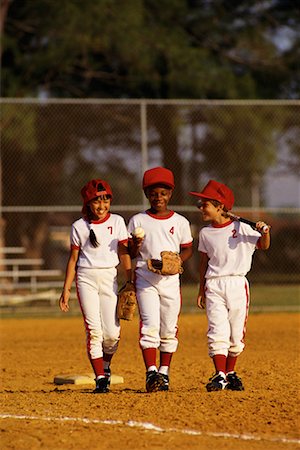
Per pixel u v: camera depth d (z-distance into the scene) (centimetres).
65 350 3166
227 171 6456
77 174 6919
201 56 6888
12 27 6844
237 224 1991
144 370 2580
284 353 2947
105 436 1545
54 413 1773
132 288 2017
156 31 6794
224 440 1511
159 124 6425
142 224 2020
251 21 7488
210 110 6325
